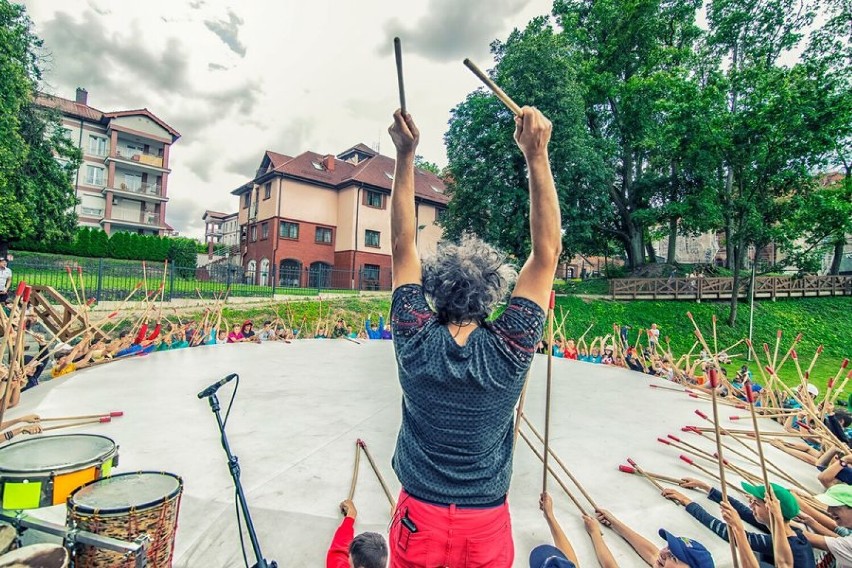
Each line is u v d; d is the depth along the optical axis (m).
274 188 30.78
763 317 21.94
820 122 19.23
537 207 1.22
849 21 19.80
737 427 5.21
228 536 2.50
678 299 23.98
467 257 1.31
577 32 27.16
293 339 13.05
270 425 4.38
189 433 4.02
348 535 2.26
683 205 23.41
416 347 1.17
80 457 2.10
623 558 2.49
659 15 26.50
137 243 30.17
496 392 1.13
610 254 34.34
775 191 22.12
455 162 25.44
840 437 5.07
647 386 7.62
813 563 2.41
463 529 1.16
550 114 22.72
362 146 37.41
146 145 38.00
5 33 16.22
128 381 6.08
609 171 25.08
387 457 3.63
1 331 5.66
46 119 20.12
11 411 4.47
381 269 32.72
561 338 12.39
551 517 2.54
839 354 19.09
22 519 1.86
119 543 1.73
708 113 21.08
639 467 3.65
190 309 16.86
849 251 34.19
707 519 2.86
